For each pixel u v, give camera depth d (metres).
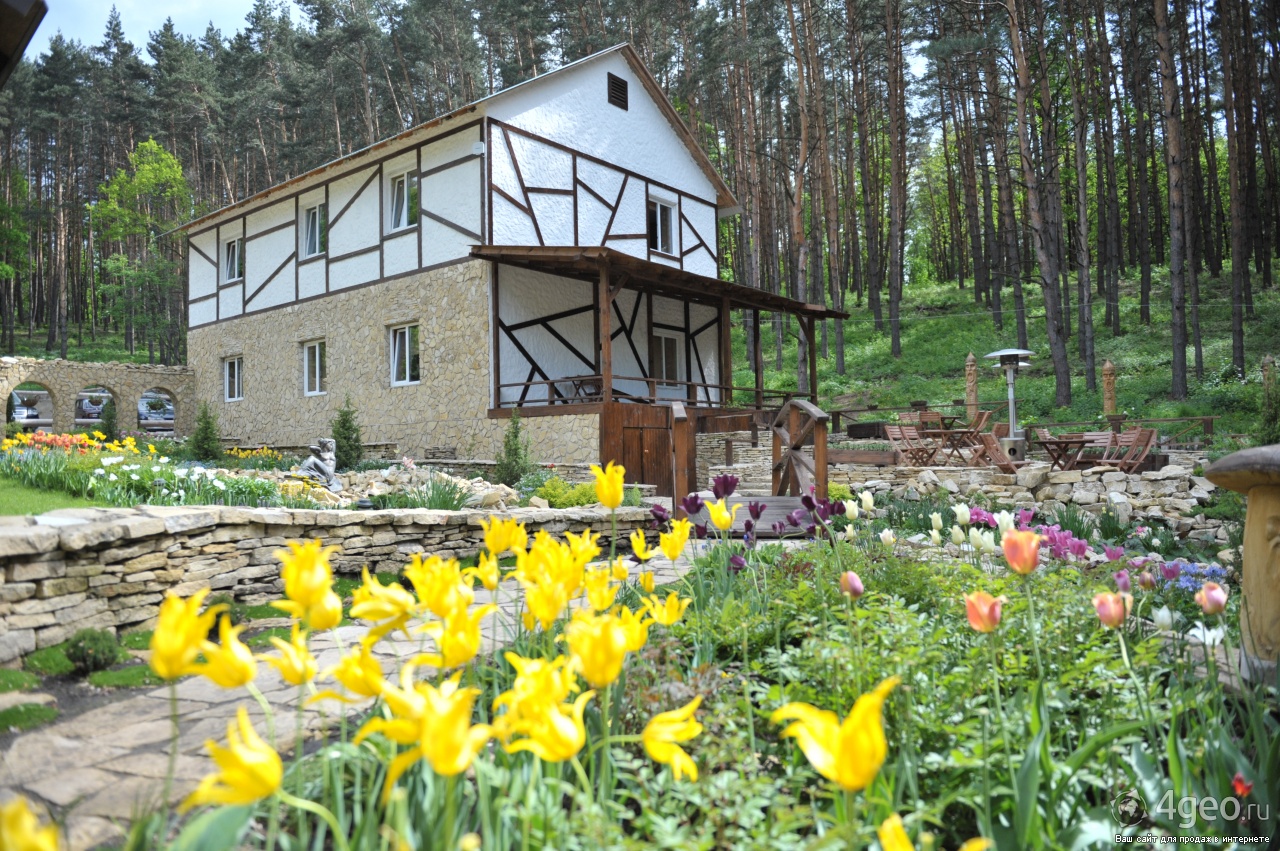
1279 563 2.47
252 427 18.53
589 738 1.92
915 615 3.34
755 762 2.04
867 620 2.79
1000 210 28.53
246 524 4.89
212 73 41.59
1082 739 2.22
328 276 16.78
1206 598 2.21
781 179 30.33
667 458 13.86
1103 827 1.73
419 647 3.80
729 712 2.26
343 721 1.85
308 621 1.45
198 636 1.15
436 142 14.74
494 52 37.69
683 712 1.43
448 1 34.72
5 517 3.91
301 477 9.07
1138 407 19.42
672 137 18.14
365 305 16.02
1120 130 32.25
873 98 32.53
